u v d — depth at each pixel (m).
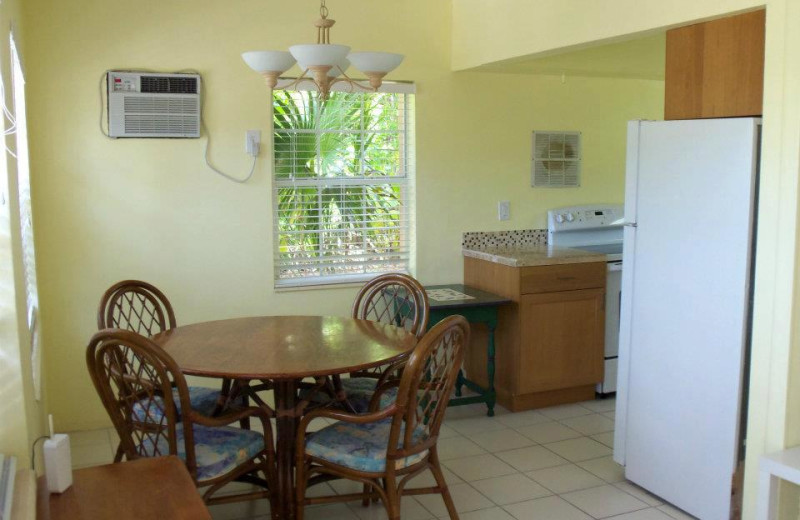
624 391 3.33
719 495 2.87
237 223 4.09
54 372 3.84
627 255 3.23
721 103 2.81
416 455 2.64
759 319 2.62
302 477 2.68
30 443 2.15
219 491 3.35
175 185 3.94
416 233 4.55
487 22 4.13
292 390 2.78
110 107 3.76
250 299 4.16
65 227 3.77
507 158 4.73
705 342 2.88
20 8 3.28
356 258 4.49
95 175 3.79
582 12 3.37
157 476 1.94
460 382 4.46
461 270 4.71
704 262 2.86
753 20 2.67
